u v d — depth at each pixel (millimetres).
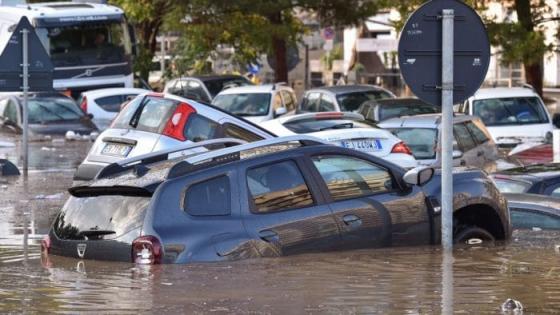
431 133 30859
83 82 56562
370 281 13984
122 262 14453
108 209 14961
